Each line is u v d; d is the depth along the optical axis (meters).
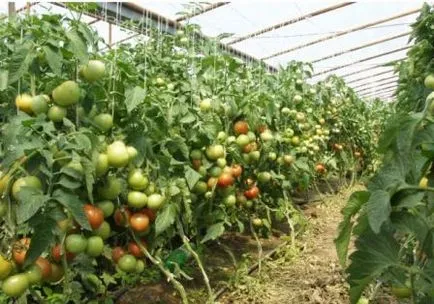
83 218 1.85
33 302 3.03
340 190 9.20
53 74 2.25
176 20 7.28
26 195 1.75
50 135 1.92
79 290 3.14
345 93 9.06
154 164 2.76
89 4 2.31
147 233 2.76
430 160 1.34
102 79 2.45
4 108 2.67
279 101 5.36
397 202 1.32
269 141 4.72
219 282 4.02
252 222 4.96
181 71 4.28
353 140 9.89
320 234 6.05
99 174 2.12
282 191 5.64
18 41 2.33
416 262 1.57
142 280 3.87
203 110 3.79
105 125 2.29
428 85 2.55
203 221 3.94
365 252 1.46
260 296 3.81
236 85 4.57
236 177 4.07
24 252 1.90
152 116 2.85
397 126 1.36
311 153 6.45
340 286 3.83
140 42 4.45
